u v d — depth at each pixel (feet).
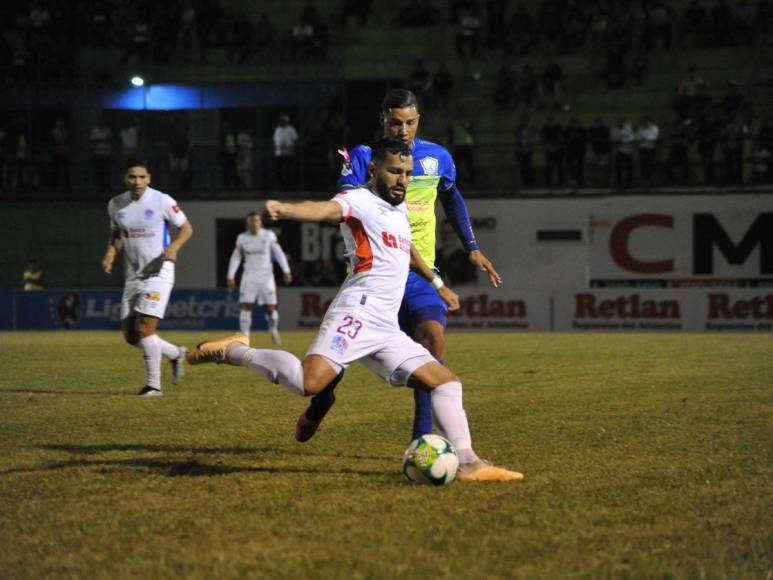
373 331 33.96
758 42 189.37
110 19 198.18
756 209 161.99
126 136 180.55
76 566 23.89
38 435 44.88
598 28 193.98
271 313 116.06
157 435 44.86
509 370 78.48
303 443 42.39
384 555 24.54
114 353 98.53
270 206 30.63
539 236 169.17
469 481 33.55
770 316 151.74
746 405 55.26
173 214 62.28
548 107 189.16
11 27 197.77
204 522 27.89
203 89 184.14
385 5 210.38
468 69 197.06
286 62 195.11
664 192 164.55
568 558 24.35
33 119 189.06
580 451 39.93
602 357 92.27
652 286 165.89
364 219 33.58
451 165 40.22
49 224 180.14
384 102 36.96
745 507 29.78
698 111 167.84
